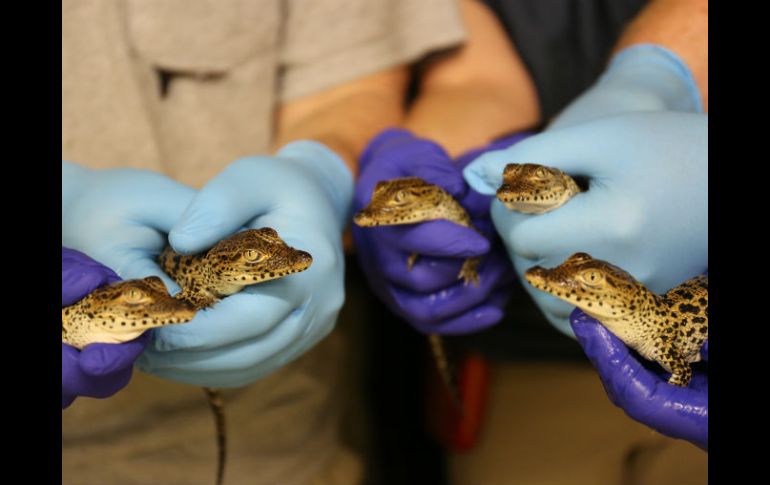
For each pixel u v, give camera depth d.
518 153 0.56
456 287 0.62
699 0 0.65
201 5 0.66
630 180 0.55
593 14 0.72
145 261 0.55
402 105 0.75
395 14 0.72
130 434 0.70
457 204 0.60
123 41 0.66
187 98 0.68
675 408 0.51
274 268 0.51
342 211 0.63
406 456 0.86
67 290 0.50
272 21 0.69
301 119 0.73
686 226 0.55
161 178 0.57
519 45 0.73
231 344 0.54
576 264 0.51
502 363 0.74
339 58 0.72
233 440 0.73
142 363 0.55
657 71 0.64
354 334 0.85
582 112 0.60
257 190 0.55
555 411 0.76
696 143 0.55
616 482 0.76
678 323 0.52
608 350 0.51
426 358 0.83
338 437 0.81
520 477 0.77
